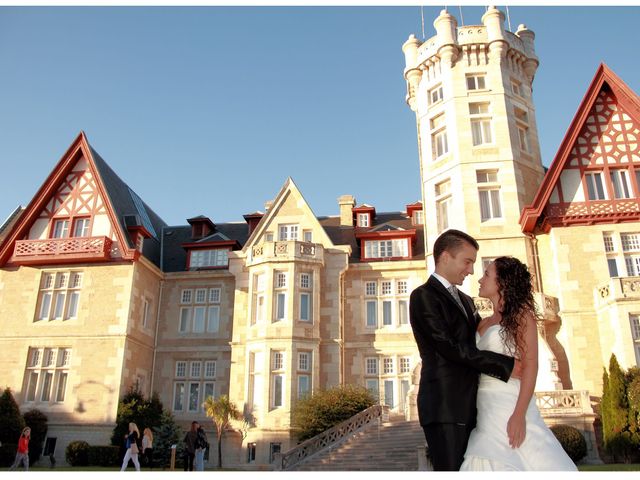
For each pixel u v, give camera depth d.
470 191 22.06
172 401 24.47
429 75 25.38
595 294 19.39
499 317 3.25
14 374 22.78
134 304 23.61
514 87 24.62
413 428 17.67
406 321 24.23
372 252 25.84
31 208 25.05
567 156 20.86
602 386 18.42
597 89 21.67
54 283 24.14
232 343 23.97
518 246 21.00
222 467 21.02
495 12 24.34
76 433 21.38
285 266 23.64
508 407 2.97
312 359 22.69
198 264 26.83
